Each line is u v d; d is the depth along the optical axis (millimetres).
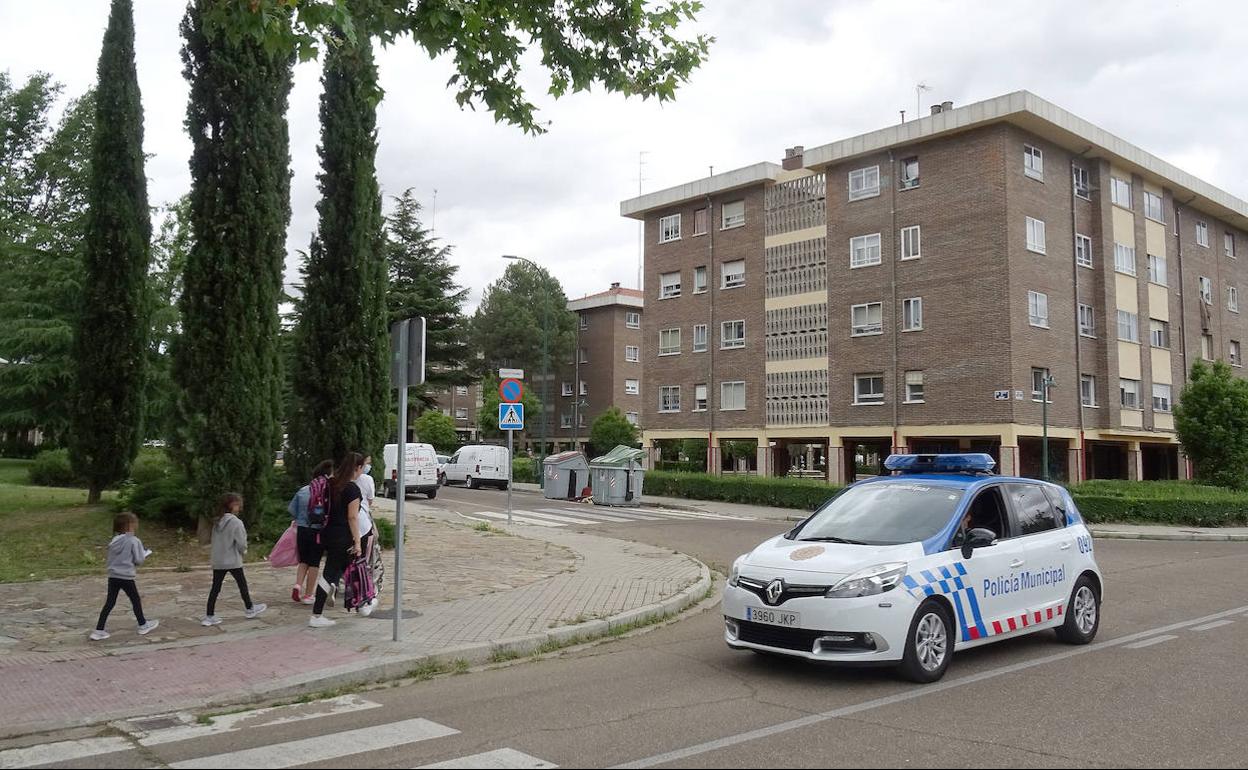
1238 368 44125
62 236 29719
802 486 28875
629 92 11102
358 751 5520
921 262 32750
